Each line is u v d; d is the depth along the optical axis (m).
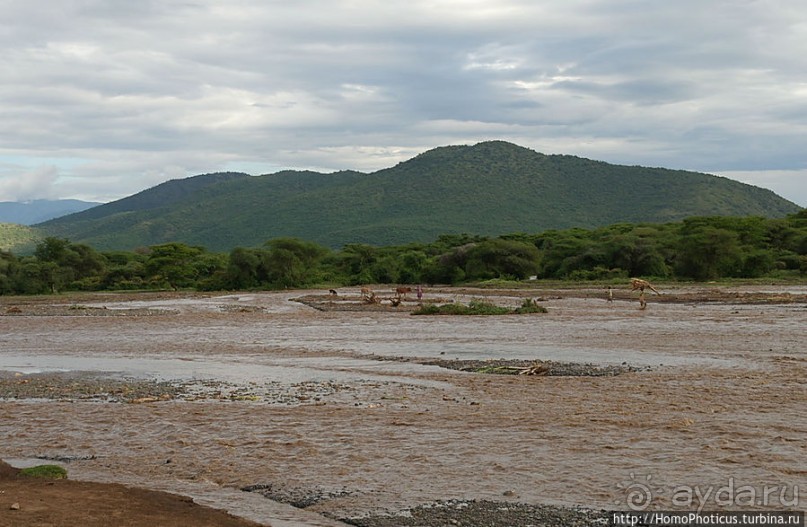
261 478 12.83
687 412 16.97
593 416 16.70
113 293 102.88
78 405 19.62
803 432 14.80
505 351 30.58
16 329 46.56
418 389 21.30
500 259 116.06
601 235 144.38
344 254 138.25
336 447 14.63
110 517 10.32
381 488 12.07
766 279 91.50
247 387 22.42
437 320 47.38
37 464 14.06
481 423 16.30
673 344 31.47
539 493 11.58
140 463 14.02
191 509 10.89
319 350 32.38
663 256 111.31
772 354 27.50
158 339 38.94
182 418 17.64
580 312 51.00
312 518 10.75
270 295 90.38
